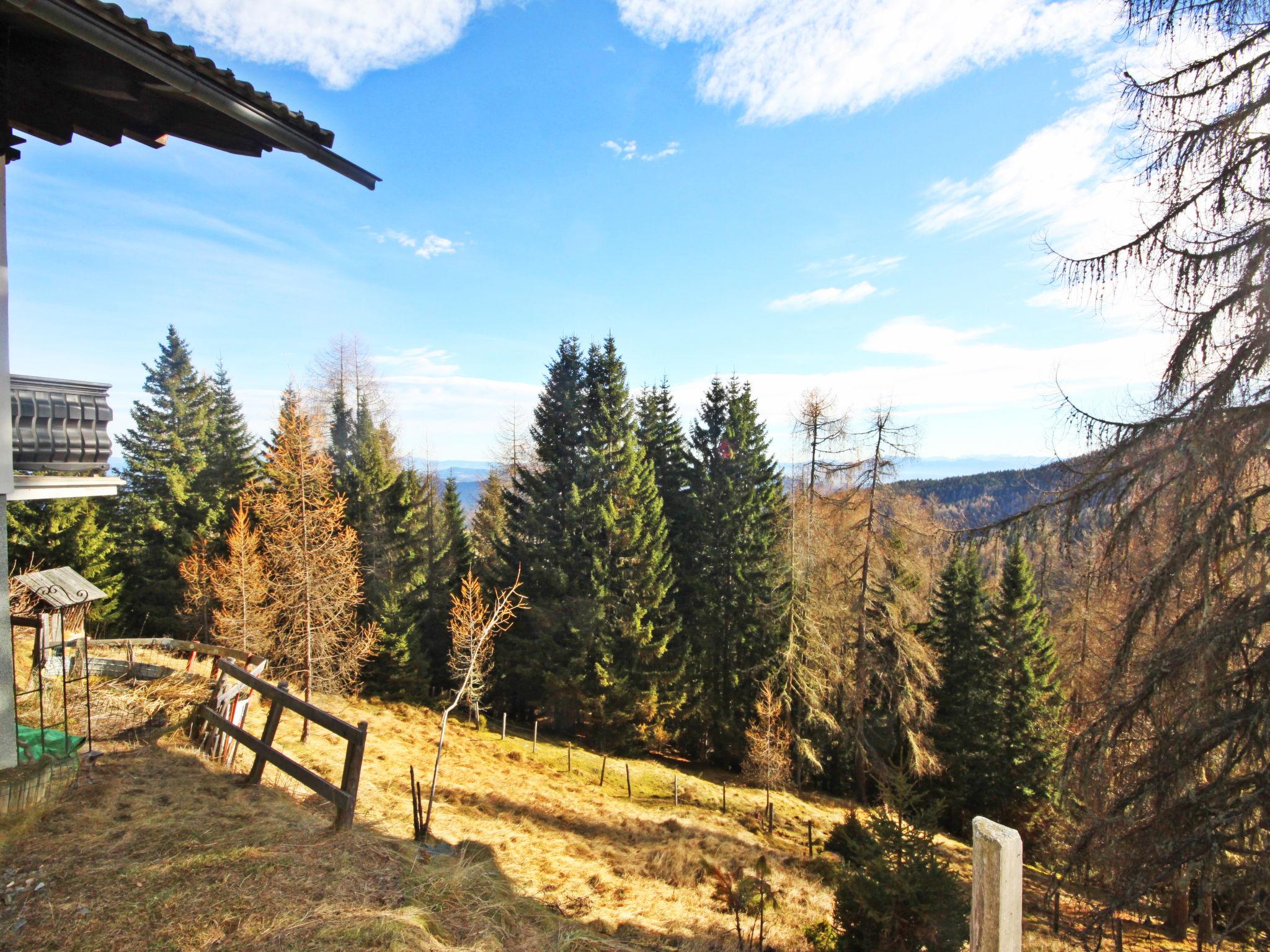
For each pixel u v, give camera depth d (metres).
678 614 30.03
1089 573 7.43
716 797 20.52
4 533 5.95
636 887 9.70
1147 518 6.56
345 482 30.64
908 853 7.90
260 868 4.87
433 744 18.47
